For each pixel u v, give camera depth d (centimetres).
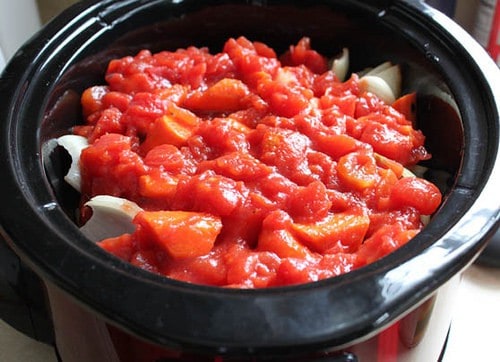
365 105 58
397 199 51
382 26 59
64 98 56
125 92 60
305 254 48
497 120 50
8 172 47
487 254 62
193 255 48
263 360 41
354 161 53
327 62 64
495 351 58
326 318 40
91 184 55
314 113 56
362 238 50
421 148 57
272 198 51
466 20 77
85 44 58
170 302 41
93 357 48
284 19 63
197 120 57
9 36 69
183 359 42
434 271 42
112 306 41
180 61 61
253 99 58
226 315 40
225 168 52
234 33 65
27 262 43
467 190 47
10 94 52
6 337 59
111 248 49
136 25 61
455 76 54
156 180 52
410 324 46
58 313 48
